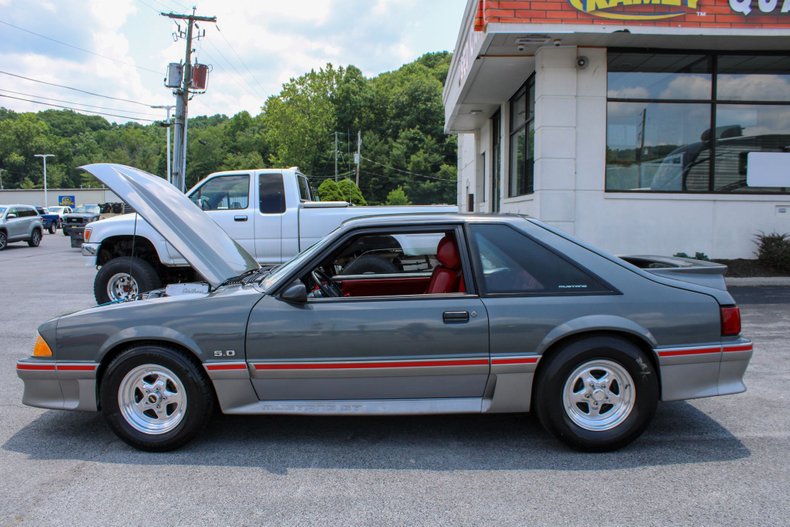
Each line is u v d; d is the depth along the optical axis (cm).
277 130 8431
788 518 284
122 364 364
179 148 2667
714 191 1161
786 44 1100
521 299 363
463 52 1395
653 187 1158
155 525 281
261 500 306
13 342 689
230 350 363
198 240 463
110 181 455
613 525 279
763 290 981
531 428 409
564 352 356
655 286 369
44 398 379
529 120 1341
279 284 375
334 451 371
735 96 1159
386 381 364
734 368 369
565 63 1106
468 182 2372
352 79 8662
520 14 1005
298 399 371
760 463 349
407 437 394
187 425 366
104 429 414
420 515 290
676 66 1142
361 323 360
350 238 384
